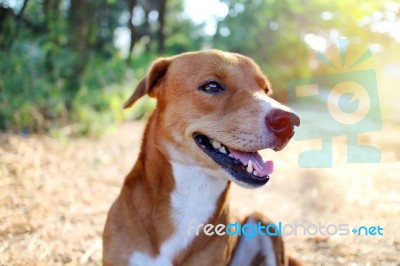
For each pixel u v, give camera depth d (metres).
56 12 1.94
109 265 0.58
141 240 0.57
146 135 0.62
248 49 5.21
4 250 0.72
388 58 2.36
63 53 1.79
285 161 1.50
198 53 0.60
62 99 1.66
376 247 0.80
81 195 0.99
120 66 2.32
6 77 1.44
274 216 0.95
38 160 1.16
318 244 0.82
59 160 1.21
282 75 4.29
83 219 0.87
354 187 1.17
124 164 1.30
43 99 1.55
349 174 1.31
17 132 1.39
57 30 1.87
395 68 2.38
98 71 2.06
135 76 2.45
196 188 0.58
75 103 1.69
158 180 0.59
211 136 0.56
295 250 0.80
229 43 5.47
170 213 0.58
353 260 0.75
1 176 1.00
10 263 0.69
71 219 0.86
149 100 2.18
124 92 2.06
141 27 3.81
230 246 0.62
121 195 0.60
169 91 0.60
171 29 5.75
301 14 3.44
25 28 1.73
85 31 2.02
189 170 0.58
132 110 2.04
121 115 1.86
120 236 0.58
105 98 1.87
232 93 0.58
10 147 1.21
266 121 0.54
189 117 0.57
